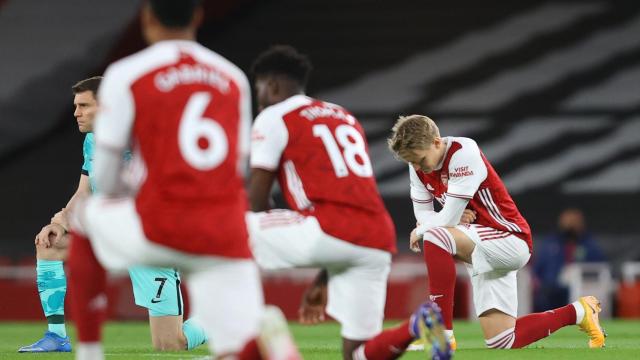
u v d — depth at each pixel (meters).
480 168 25.11
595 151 68.31
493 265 25.59
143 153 14.02
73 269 15.36
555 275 52.34
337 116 17.94
